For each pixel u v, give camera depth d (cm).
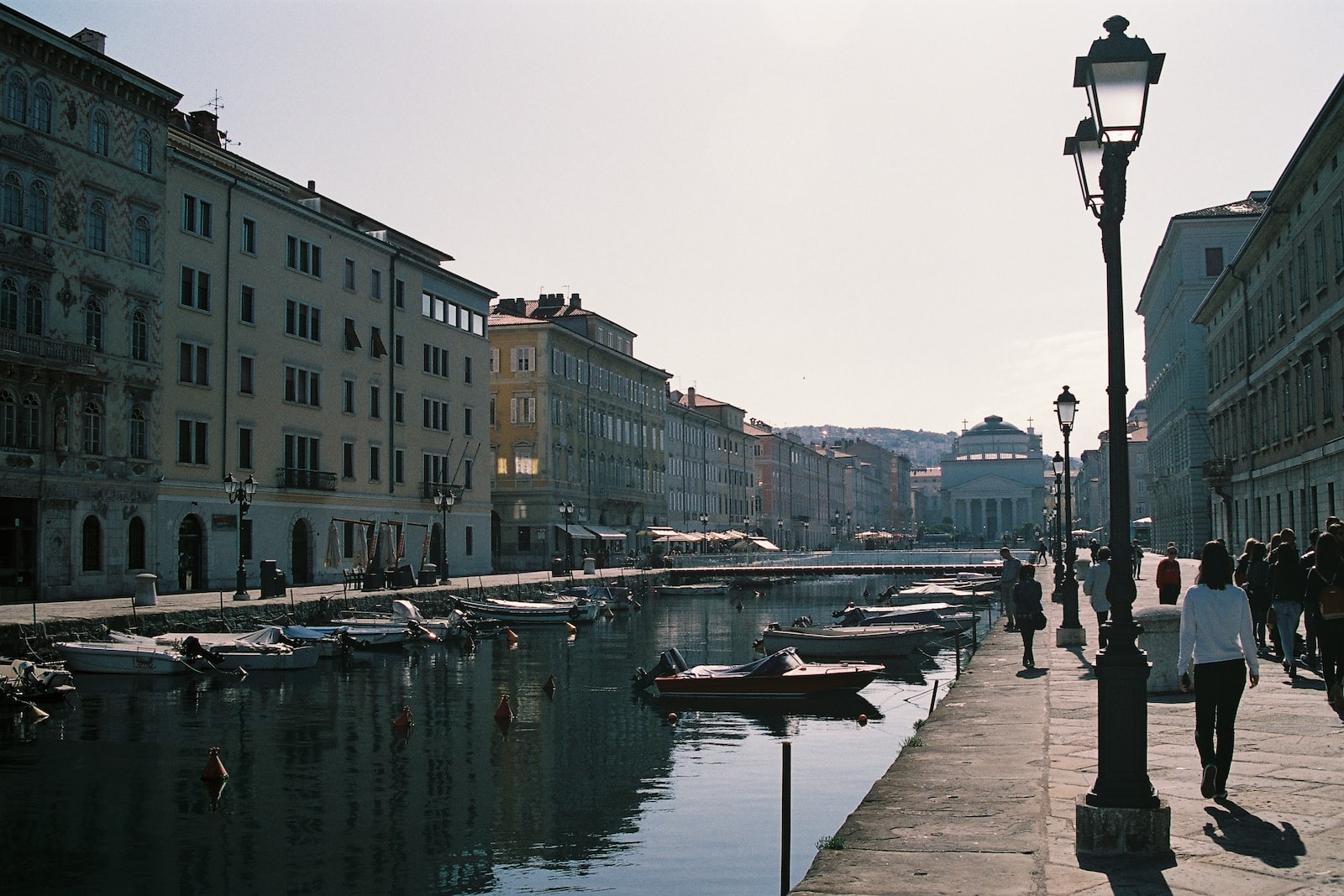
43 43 4156
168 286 4853
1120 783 941
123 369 4572
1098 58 959
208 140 5594
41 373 4134
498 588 5966
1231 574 1141
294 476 5631
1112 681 945
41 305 4184
